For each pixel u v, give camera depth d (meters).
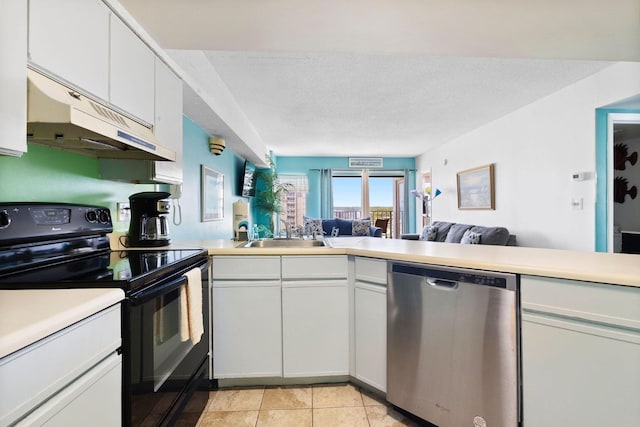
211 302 1.85
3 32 0.82
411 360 1.54
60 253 1.32
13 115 0.85
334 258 1.88
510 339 1.24
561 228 3.33
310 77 2.93
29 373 0.61
